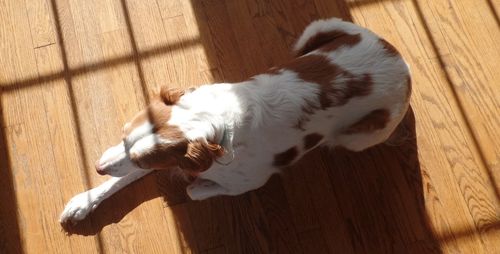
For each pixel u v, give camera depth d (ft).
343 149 4.88
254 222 4.72
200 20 5.32
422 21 5.27
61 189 4.83
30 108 5.04
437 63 5.13
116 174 4.00
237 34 5.28
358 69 3.96
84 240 4.69
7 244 4.67
